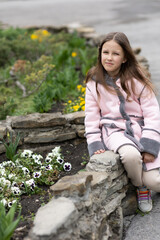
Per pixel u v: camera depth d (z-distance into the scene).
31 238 1.79
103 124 2.81
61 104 4.57
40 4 26.86
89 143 2.74
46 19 15.96
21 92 5.29
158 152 2.59
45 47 7.23
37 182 2.96
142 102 2.73
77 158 3.36
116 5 21.73
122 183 2.55
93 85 2.84
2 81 5.54
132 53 2.68
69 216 1.90
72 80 5.10
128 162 2.46
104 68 2.79
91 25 13.01
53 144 3.56
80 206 2.07
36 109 4.27
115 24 13.05
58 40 8.25
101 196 2.29
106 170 2.43
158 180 2.55
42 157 3.22
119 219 2.42
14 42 7.13
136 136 2.67
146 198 2.67
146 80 2.74
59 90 4.66
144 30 11.27
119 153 2.52
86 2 26.48
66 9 21.06
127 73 2.71
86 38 8.71
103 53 2.66
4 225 2.00
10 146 3.16
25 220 2.38
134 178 2.55
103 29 11.87
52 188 2.10
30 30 10.03
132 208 2.68
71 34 8.84
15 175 2.92
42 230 1.79
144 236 2.40
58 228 1.82
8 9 23.38
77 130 3.58
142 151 2.55
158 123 2.64
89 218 2.10
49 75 5.23
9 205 2.51
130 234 2.44
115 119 2.75
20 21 15.57
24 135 3.48
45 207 1.99
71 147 3.57
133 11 17.55
